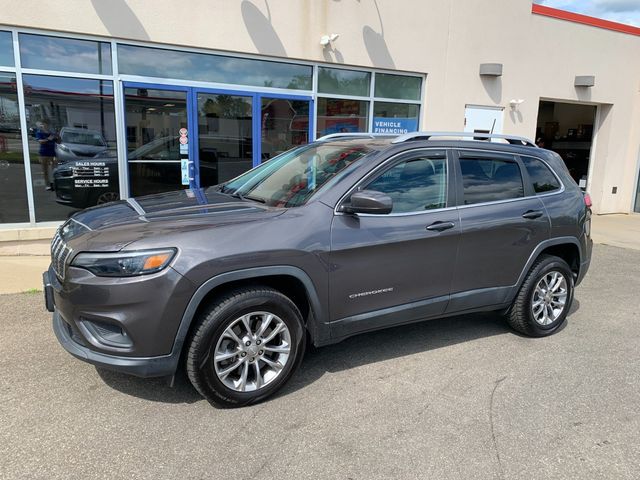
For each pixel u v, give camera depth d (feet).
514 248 14.05
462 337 15.05
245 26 25.13
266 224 10.61
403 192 12.34
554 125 50.14
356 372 12.52
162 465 8.79
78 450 9.12
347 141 14.25
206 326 9.94
